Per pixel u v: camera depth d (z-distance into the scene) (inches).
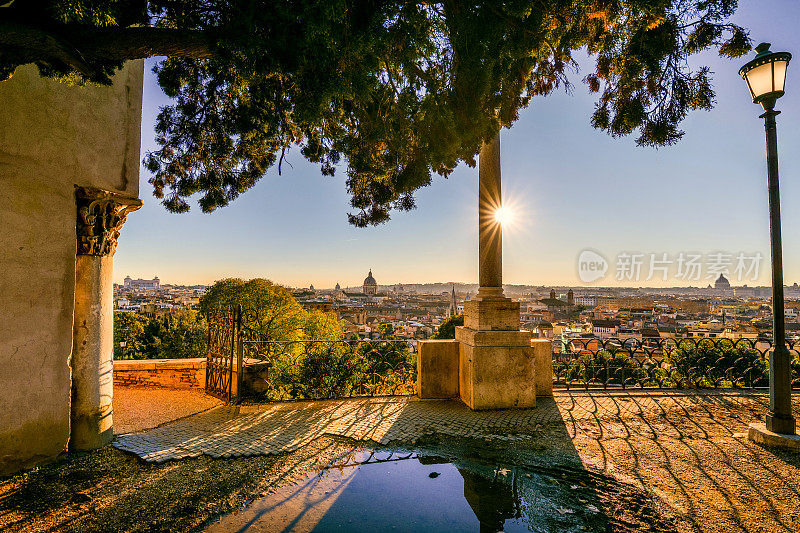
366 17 111.5
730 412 240.8
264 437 198.7
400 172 184.2
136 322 1523.1
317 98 118.7
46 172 165.6
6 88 153.3
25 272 159.2
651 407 251.4
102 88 187.6
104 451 180.1
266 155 271.7
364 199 253.9
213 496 140.3
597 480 152.5
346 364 358.0
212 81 213.3
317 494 142.7
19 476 153.5
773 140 193.8
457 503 136.2
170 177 261.7
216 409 250.1
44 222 165.2
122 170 196.7
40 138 163.5
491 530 119.7
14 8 94.5
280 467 164.9
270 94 167.6
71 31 98.3
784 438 181.3
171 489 145.1
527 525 122.2
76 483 149.1
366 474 159.0
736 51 126.1
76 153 176.4
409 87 150.5
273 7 101.2
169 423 221.6
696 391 290.4
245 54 106.5
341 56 115.6
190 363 329.7
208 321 316.8
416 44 131.0
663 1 105.3
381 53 127.5
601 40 132.2
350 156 193.3
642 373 309.9
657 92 132.6
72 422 178.5
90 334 183.0
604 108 145.9
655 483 149.9
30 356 161.0
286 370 419.8
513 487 147.9
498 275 265.4
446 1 136.3
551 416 233.5
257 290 1310.3
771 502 134.7
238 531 118.6
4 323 153.0
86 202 179.8
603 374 311.1
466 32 133.1
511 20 130.0
